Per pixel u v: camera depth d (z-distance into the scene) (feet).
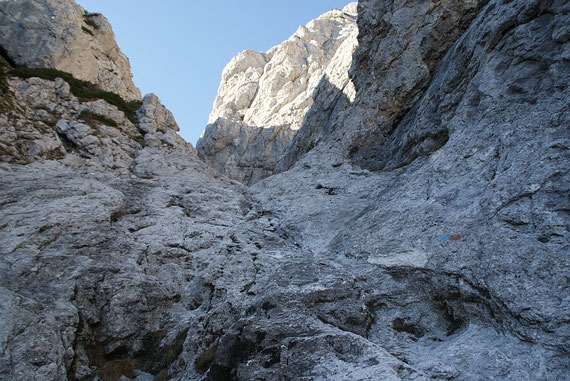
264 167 133.59
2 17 71.87
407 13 60.80
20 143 53.36
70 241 37.93
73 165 54.70
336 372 21.68
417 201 35.09
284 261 34.12
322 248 37.99
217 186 59.88
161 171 60.18
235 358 25.00
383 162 54.24
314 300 27.89
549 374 19.94
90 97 69.62
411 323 27.20
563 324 21.09
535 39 37.32
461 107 40.29
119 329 33.63
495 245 26.45
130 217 45.96
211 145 142.92
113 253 39.04
